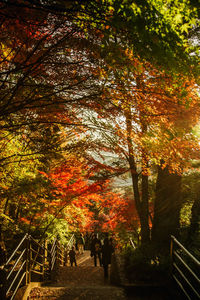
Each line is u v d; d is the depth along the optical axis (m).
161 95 5.78
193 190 11.44
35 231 12.19
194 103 5.84
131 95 5.80
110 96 5.77
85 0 3.44
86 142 8.02
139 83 5.87
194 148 7.02
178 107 5.91
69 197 9.77
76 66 5.51
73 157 9.05
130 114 6.33
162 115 6.19
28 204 10.11
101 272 10.43
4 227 10.22
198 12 3.36
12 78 6.01
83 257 17.80
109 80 5.59
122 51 4.60
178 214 9.69
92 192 9.55
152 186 13.75
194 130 6.55
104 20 3.72
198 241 7.60
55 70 5.67
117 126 6.86
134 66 5.04
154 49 3.62
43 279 7.80
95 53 5.04
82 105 6.34
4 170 7.84
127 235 13.93
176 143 6.75
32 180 8.63
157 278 6.78
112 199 11.53
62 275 9.71
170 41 3.54
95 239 12.38
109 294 6.29
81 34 4.77
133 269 7.21
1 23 4.19
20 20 4.10
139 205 9.95
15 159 7.76
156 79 5.48
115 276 7.94
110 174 9.15
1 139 7.01
